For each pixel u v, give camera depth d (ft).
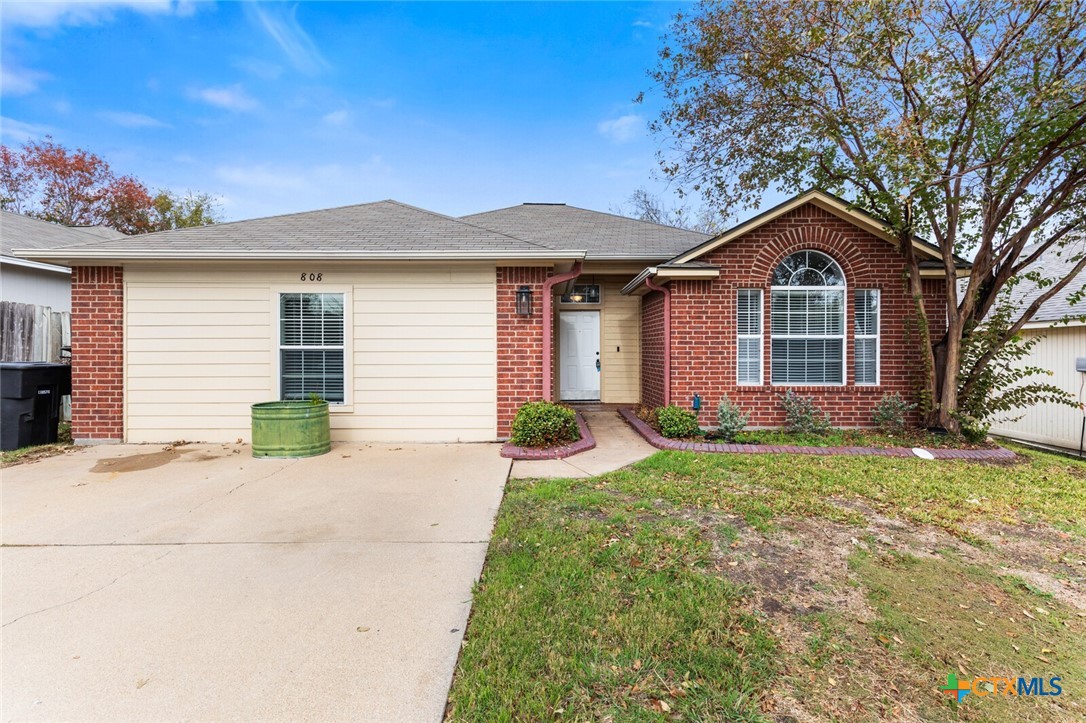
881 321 26.45
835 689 7.22
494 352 24.35
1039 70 19.95
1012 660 8.00
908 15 20.07
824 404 26.53
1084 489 16.58
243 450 22.34
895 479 17.40
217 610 9.14
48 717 6.53
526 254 22.94
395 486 16.92
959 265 25.52
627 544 11.82
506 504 14.87
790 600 9.58
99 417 23.61
